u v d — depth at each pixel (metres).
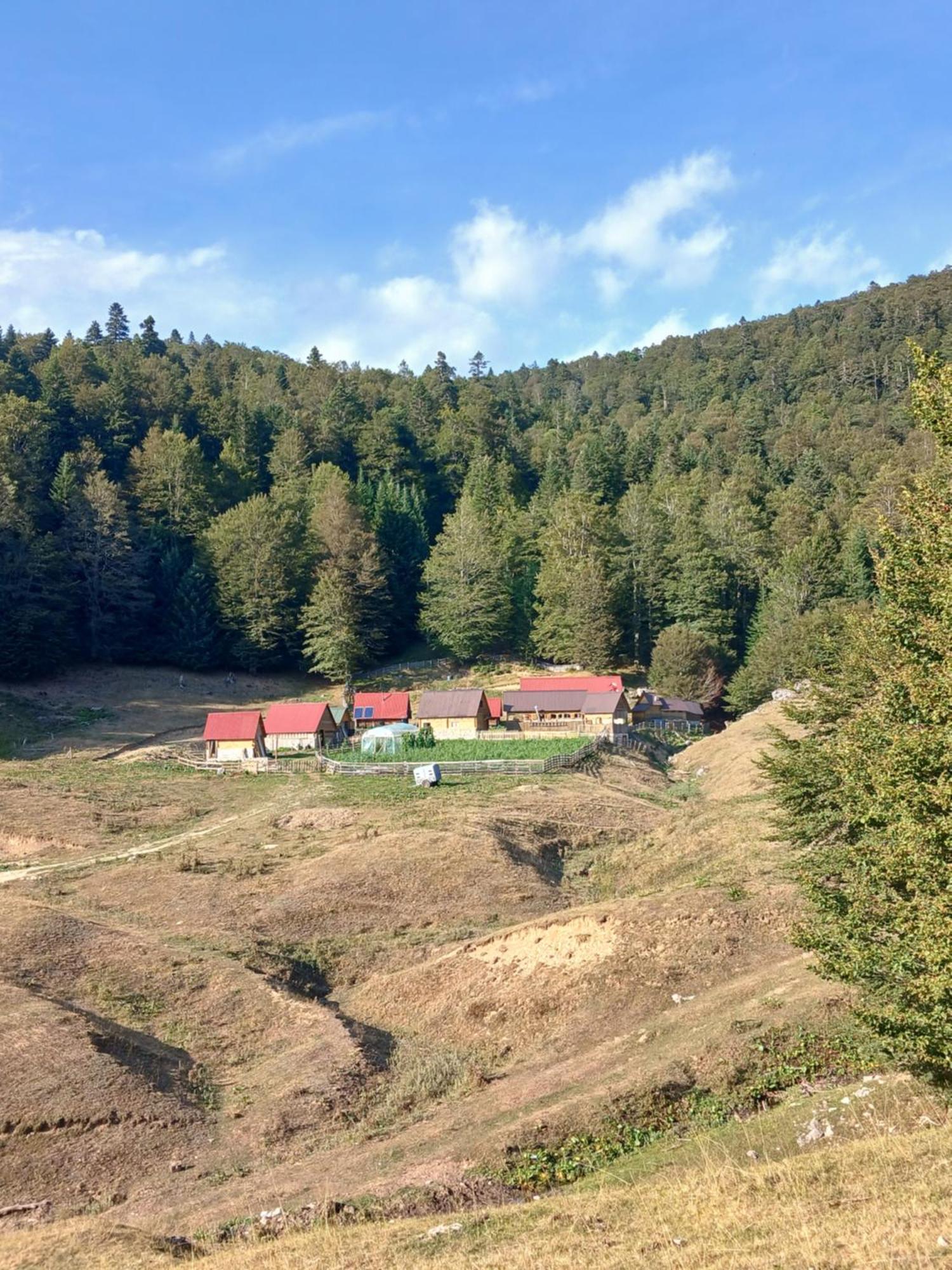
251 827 60.78
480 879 47.25
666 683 110.88
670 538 130.00
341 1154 25.97
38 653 102.19
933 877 17.17
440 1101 29.09
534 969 35.81
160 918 44.00
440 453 170.62
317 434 165.38
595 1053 29.98
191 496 132.38
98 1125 26.72
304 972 39.78
